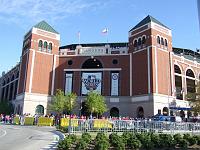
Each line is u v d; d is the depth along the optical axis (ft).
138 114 200.75
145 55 204.13
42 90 220.02
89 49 229.04
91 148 54.65
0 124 159.94
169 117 155.33
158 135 63.82
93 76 222.07
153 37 203.72
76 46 252.01
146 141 58.18
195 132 109.19
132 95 207.82
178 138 63.62
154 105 188.34
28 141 69.26
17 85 256.73
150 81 195.00
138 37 214.07
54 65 229.25
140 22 219.82
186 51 277.23
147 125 105.09
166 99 197.36
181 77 223.30
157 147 59.57
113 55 222.69
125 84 213.87
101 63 223.92
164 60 206.59
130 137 57.82
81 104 218.79
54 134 91.50
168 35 215.92
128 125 102.89
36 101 215.31
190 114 211.61
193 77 237.45
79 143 53.36
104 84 218.59
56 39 235.20
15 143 64.90
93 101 202.08
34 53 223.10
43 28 231.71
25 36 243.60
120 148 54.13
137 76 207.00
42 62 224.94
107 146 52.95
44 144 63.10
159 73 199.11
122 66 218.38
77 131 94.89
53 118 158.51
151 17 213.66
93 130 97.76
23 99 213.46
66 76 227.40
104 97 215.10
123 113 208.33
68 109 212.02
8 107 256.32
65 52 233.14
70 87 224.12
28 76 216.74
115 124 101.35
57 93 213.05
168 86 202.69
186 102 214.48
